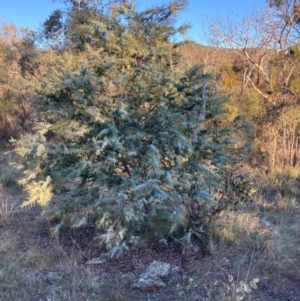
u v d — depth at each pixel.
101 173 4.23
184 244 4.33
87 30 4.61
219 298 3.36
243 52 14.27
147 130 4.28
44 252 4.39
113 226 4.34
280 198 6.77
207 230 4.46
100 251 4.48
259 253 4.34
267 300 3.45
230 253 4.37
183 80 4.62
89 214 5.29
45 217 5.34
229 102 9.31
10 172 8.70
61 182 4.50
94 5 16.59
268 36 14.57
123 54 4.55
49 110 4.34
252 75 13.55
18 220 5.62
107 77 4.34
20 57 15.82
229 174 4.51
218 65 13.49
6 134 14.00
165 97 4.37
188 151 4.18
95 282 3.66
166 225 4.65
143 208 4.69
